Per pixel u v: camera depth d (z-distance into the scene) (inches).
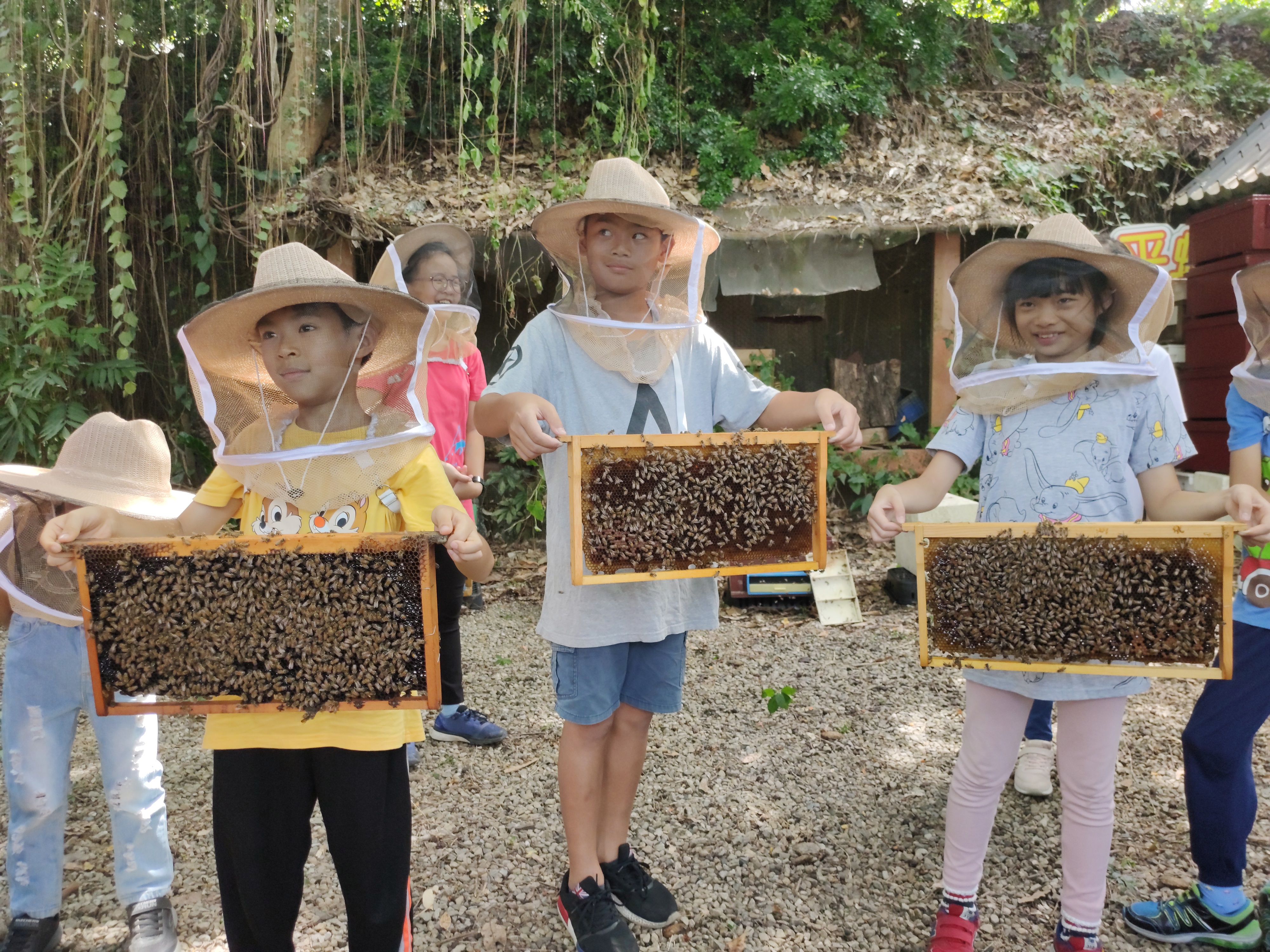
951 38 365.7
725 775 139.5
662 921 101.9
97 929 104.7
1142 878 109.7
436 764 145.7
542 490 295.4
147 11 282.0
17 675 96.3
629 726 103.9
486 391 95.7
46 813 97.6
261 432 82.8
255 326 79.3
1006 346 94.2
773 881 111.2
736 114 350.3
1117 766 139.3
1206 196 320.2
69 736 99.2
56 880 99.8
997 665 85.6
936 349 318.3
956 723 158.7
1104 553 81.0
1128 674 82.1
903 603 236.4
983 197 310.2
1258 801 127.4
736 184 322.0
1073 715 90.2
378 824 80.2
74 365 261.4
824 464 92.8
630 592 95.0
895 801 130.3
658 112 326.0
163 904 100.0
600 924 95.3
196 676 76.2
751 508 90.6
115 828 98.5
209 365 79.4
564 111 331.6
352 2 281.9
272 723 79.0
